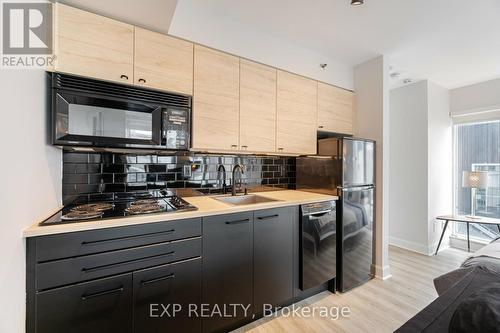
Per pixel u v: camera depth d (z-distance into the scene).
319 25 2.02
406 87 3.41
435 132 3.30
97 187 1.73
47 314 1.09
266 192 2.55
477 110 3.26
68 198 1.62
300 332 1.68
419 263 2.90
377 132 2.60
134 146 1.53
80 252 1.16
